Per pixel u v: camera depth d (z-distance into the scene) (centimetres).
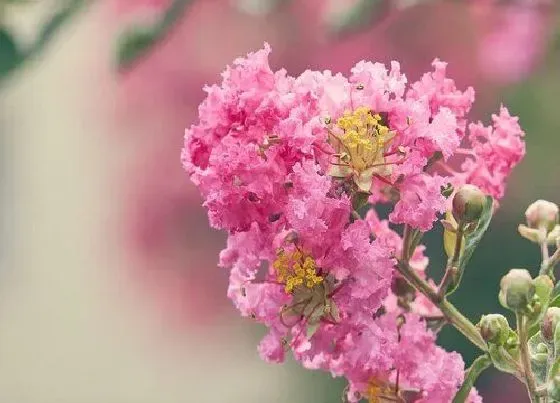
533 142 218
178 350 343
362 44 223
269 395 305
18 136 429
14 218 435
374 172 86
